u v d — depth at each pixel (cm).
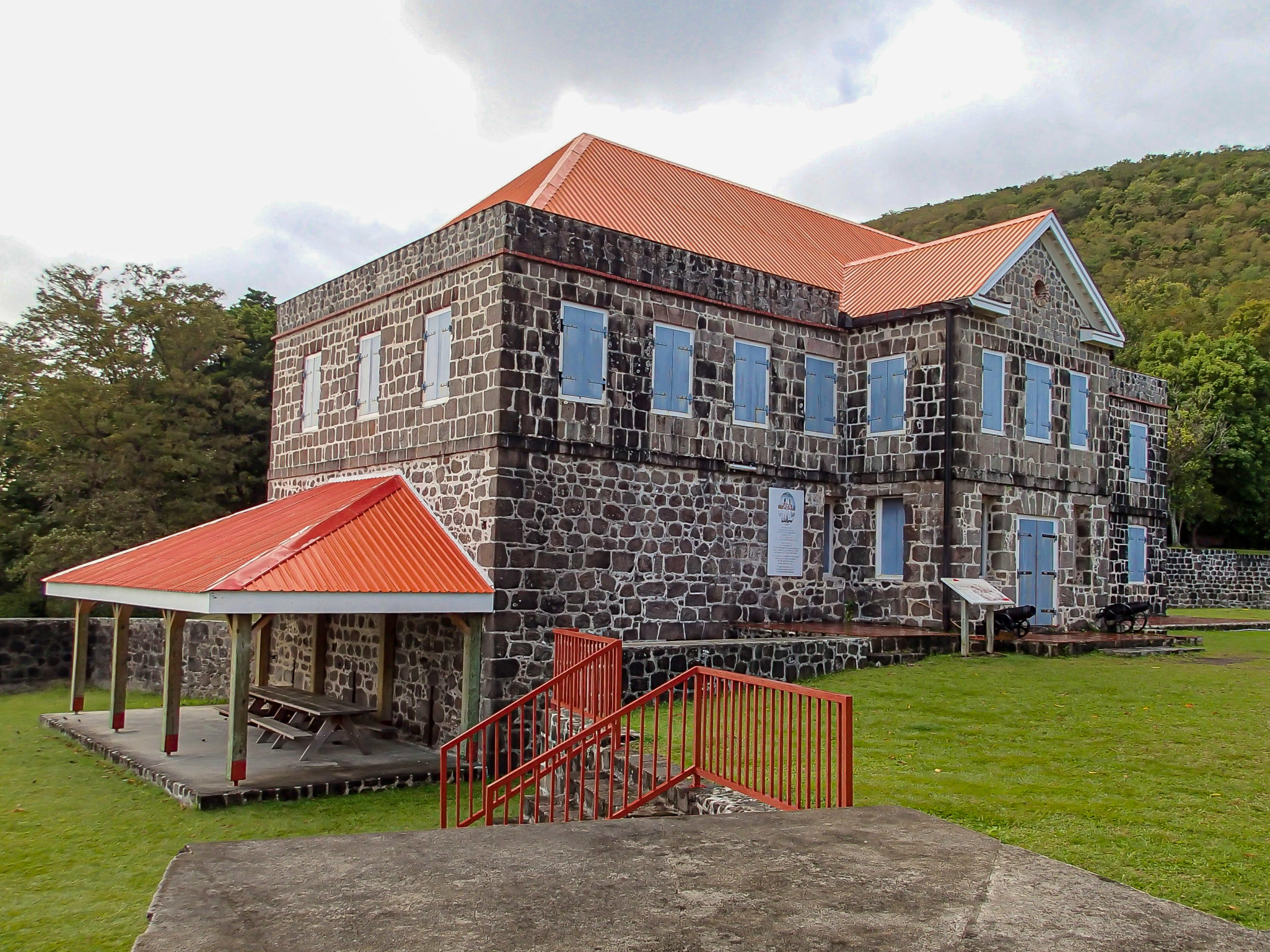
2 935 788
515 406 1522
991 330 1969
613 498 1634
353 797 1291
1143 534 2856
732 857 538
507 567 1495
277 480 2147
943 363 1894
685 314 1758
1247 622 2709
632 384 1670
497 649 1476
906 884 500
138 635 2239
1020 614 1873
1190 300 6369
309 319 2077
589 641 1231
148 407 3006
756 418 1872
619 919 439
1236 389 4562
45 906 860
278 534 1540
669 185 2270
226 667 2114
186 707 1947
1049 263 2116
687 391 1756
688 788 876
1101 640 1881
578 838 568
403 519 1576
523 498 1521
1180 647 1997
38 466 3069
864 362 2020
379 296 1827
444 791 1001
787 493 1917
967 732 1120
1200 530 4728
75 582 1655
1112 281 7544
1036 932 441
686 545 1738
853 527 2014
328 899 451
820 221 2558
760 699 826
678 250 1753
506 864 512
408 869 497
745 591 1830
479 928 421
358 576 1371
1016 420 2012
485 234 1569
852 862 535
